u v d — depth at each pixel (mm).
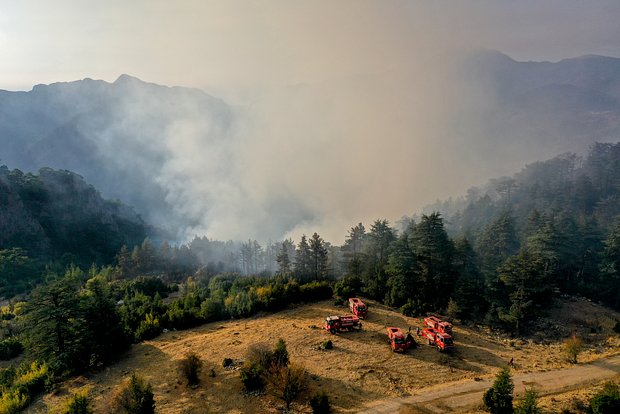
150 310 59094
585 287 67938
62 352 42031
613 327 50594
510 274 53031
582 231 79500
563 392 34344
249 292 62781
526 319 53750
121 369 41781
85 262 146500
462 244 69375
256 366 35719
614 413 27781
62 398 36469
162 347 47062
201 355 42719
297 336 47000
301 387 34031
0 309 79000
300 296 62562
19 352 53281
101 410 33094
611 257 67000
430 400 33719
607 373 37719
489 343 46344
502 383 31297
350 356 41750
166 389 36125
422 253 61594
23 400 35500
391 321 52250
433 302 58531
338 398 34094
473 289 55906
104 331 43688
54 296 42969
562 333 50312
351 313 55719
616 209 109812
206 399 34156
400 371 38812
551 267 69312
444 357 41969
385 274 66000
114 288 88750
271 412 32156
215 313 58031
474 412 31516
